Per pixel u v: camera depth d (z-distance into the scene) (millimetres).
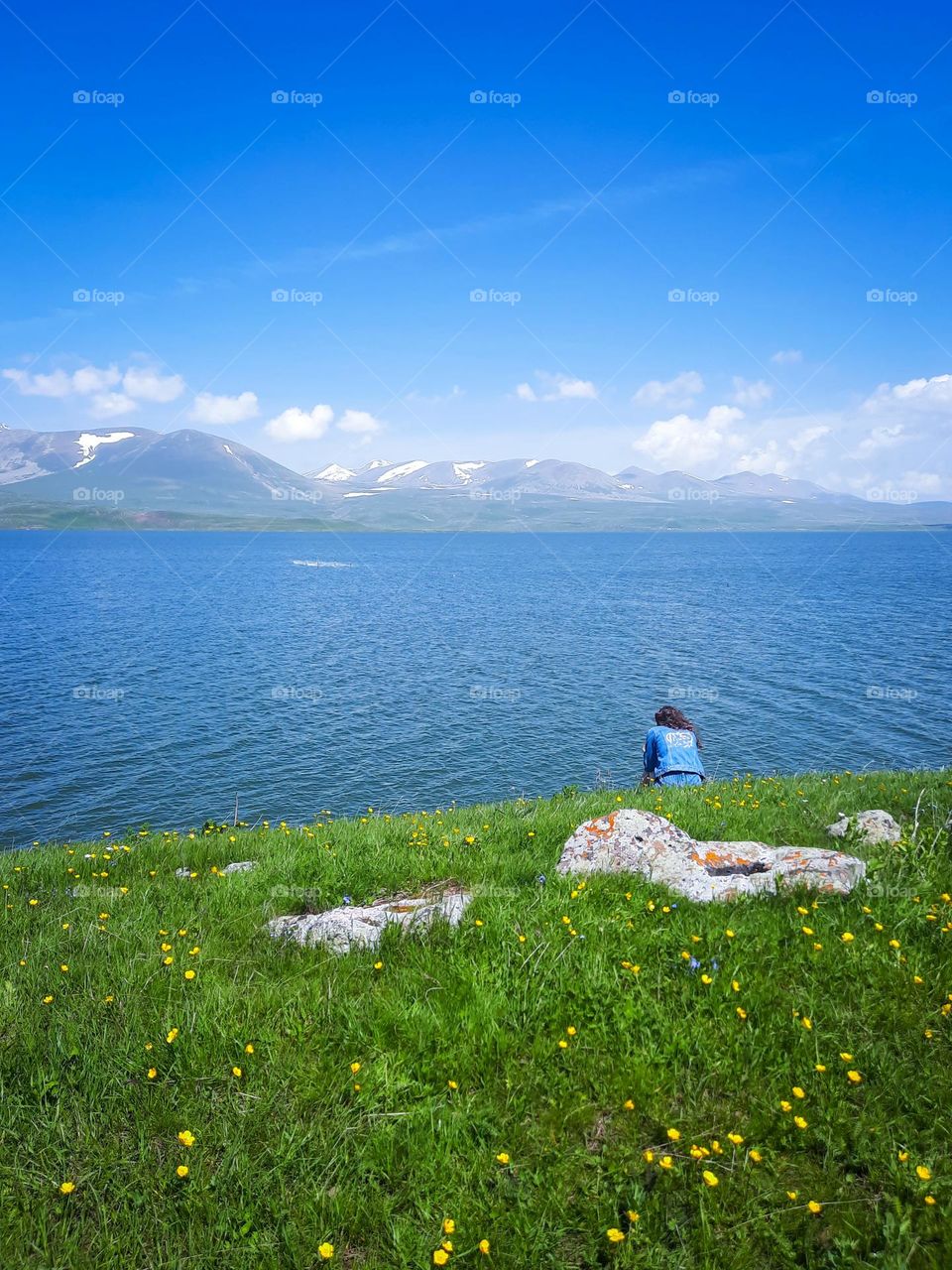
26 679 64500
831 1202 4441
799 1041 5559
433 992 6301
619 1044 5645
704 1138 4848
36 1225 4395
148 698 57688
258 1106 5141
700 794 14016
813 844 10289
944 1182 4426
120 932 7957
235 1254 4215
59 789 38344
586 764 42219
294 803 36875
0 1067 5590
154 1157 4879
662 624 99812
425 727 49469
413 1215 4465
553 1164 4734
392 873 9336
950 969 6309
